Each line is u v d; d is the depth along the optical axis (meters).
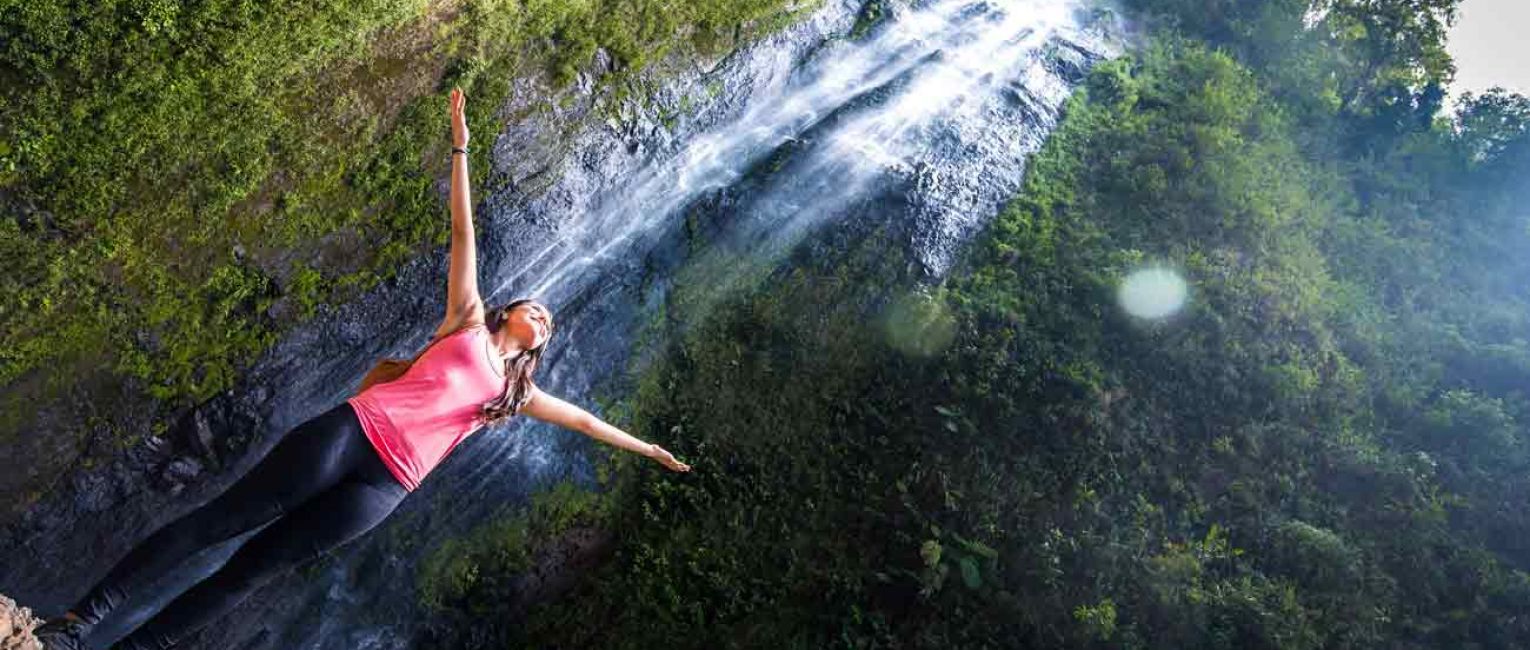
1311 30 18.42
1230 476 11.69
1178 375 12.34
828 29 14.59
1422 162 17.70
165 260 9.95
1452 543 11.40
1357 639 10.37
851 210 12.98
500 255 11.33
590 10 12.59
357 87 11.04
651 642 10.12
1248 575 10.70
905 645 10.22
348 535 4.27
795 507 10.96
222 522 4.07
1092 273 12.88
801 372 11.75
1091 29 16.75
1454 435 12.70
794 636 10.23
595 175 12.09
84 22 10.00
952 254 12.91
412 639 9.98
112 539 9.42
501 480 10.66
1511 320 14.67
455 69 11.55
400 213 11.00
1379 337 13.74
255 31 10.64
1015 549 10.73
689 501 10.83
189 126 10.21
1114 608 10.19
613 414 11.26
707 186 12.77
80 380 9.48
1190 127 15.05
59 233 9.59
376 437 4.24
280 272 10.37
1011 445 11.42
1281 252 14.16
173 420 9.78
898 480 11.13
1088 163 14.51
